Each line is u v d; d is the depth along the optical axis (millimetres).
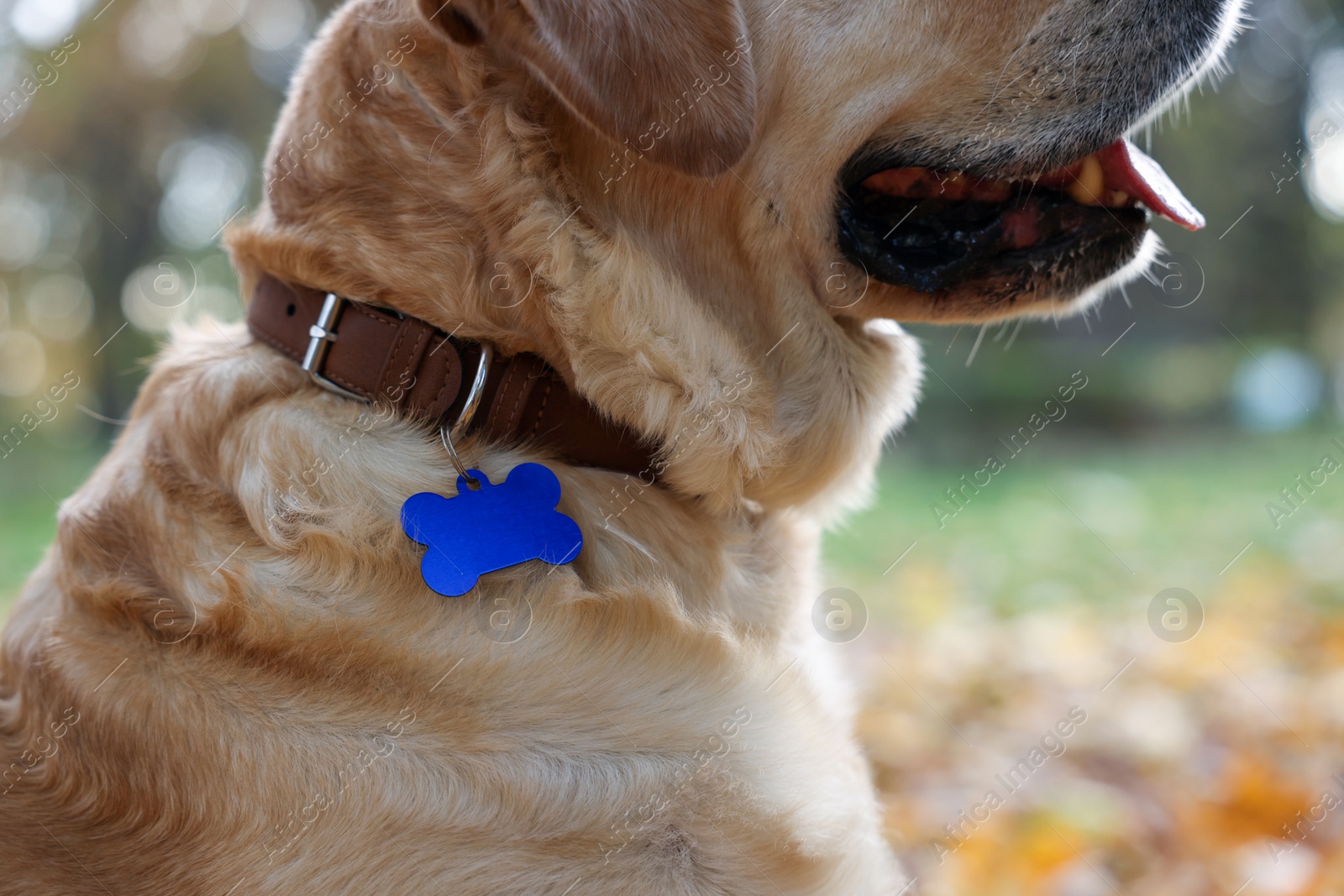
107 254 3141
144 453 600
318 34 621
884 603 1337
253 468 586
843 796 598
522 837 563
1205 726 875
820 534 661
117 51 2932
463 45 578
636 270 598
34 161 3002
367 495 582
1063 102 614
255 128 3164
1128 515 1806
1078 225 632
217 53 3014
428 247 589
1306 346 4055
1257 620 1134
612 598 583
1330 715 858
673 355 602
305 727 565
